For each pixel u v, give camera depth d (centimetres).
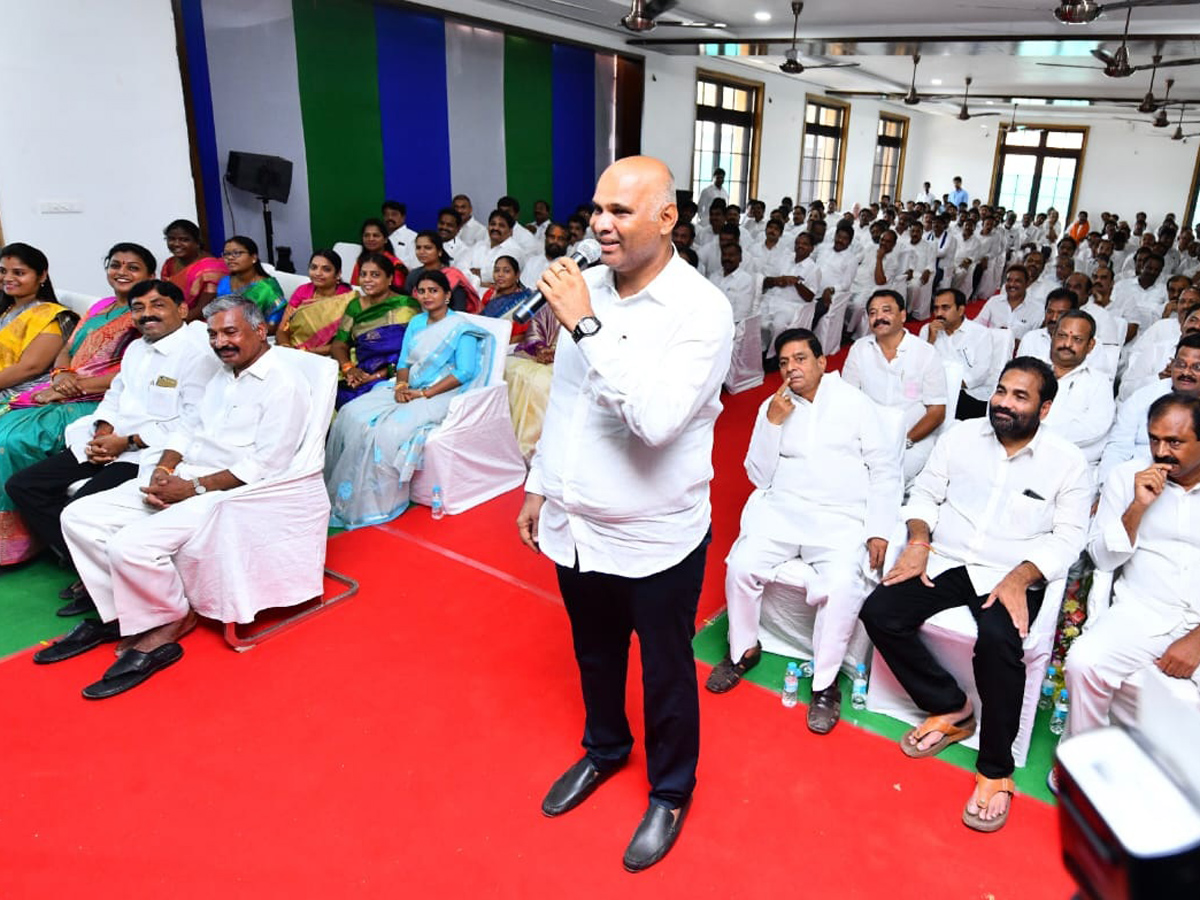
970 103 1462
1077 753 41
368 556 297
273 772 186
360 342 379
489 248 640
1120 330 441
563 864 162
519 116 792
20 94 432
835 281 712
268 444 238
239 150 580
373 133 666
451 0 677
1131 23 684
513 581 279
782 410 229
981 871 162
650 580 152
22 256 318
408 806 177
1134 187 1641
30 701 211
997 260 1075
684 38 829
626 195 129
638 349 140
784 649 238
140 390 277
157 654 225
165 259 510
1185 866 35
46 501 267
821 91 1328
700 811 176
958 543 205
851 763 192
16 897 153
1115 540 189
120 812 174
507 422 357
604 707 176
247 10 565
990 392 392
